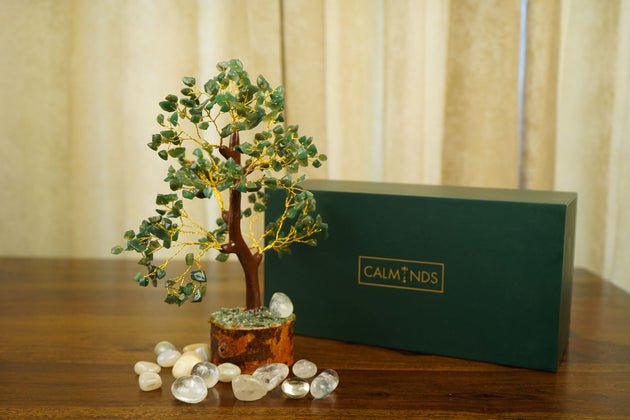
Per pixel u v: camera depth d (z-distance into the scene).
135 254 1.80
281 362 0.84
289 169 0.82
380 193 0.92
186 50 1.66
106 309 1.11
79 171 1.81
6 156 1.79
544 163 1.65
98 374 0.83
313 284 0.97
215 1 1.71
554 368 0.85
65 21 1.75
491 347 0.88
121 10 1.75
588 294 1.24
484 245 0.86
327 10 1.73
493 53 1.61
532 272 0.84
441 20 1.73
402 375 0.84
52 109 1.78
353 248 0.94
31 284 1.27
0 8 1.73
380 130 1.78
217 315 0.86
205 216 1.70
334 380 0.78
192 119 0.76
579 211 1.71
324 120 1.66
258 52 1.60
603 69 1.64
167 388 0.79
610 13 1.62
